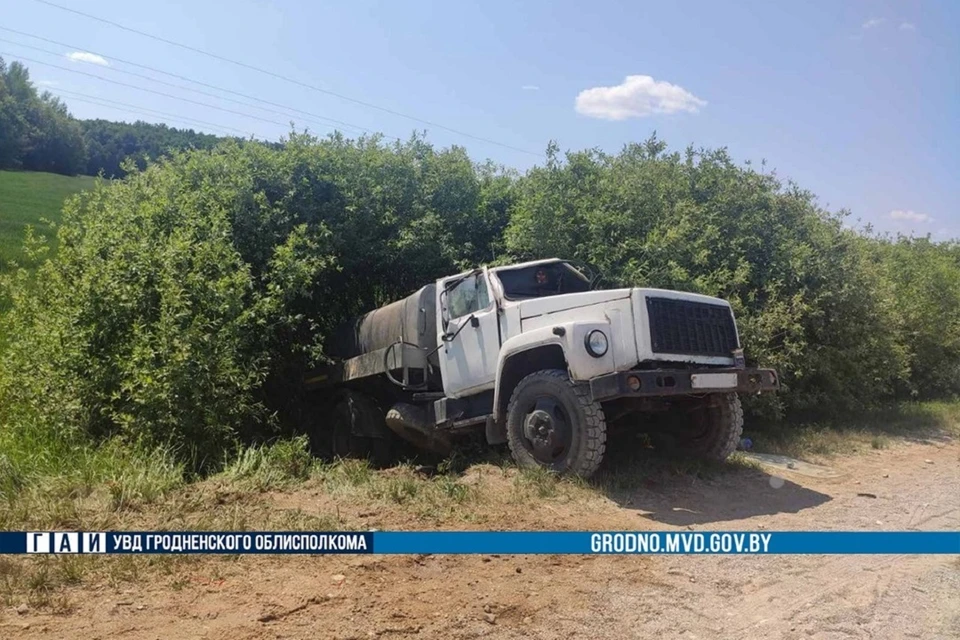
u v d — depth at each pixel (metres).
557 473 6.95
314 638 3.72
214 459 7.67
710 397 7.93
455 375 8.35
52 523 5.21
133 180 10.80
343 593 4.30
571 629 4.02
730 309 7.68
